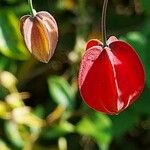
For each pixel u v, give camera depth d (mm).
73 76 342
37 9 347
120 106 192
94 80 190
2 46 308
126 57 193
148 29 330
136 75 192
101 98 191
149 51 323
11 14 312
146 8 330
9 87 333
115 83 191
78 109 334
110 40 196
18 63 340
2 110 328
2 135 335
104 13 198
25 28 205
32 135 333
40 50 207
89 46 197
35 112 334
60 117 332
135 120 332
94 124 325
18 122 330
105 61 191
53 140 341
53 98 330
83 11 349
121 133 328
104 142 323
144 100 333
